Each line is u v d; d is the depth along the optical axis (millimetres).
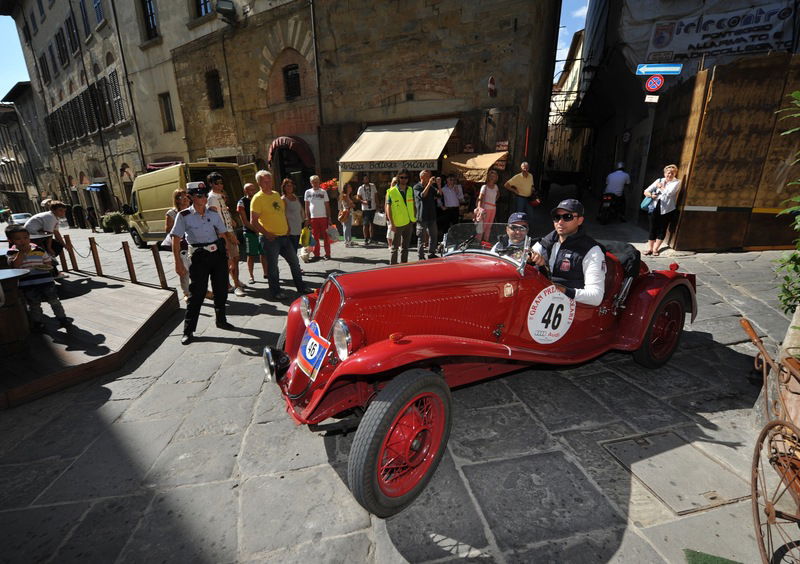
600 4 13914
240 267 8406
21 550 2018
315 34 11680
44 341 4328
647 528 1994
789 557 1800
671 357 3793
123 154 19703
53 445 2859
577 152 27766
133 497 2338
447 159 10094
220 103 14977
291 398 2602
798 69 6324
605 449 2584
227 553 1958
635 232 9570
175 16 14641
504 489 2293
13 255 4574
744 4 8773
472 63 9922
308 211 8320
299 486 2385
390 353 2109
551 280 3174
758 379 3365
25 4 23953
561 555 1873
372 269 2875
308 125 12820
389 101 11227
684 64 9492
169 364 4082
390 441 2137
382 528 2074
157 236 11359
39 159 32469
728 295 5191
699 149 6891
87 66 19859
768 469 2354
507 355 2576
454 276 2736
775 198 6922
